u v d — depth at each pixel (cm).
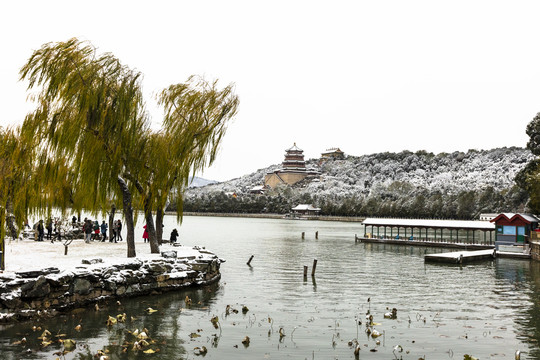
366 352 2205
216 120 3928
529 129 9681
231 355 2131
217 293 3612
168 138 3834
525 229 7088
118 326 2542
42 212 4094
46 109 3341
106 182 3506
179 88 3928
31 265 2986
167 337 2383
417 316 2955
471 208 17788
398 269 5400
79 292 2872
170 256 3759
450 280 4556
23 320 2548
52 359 2016
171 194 3944
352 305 3275
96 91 3294
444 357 2148
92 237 5794
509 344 2359
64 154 3438
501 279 4641
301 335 2470
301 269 5281
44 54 3309
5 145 4031
